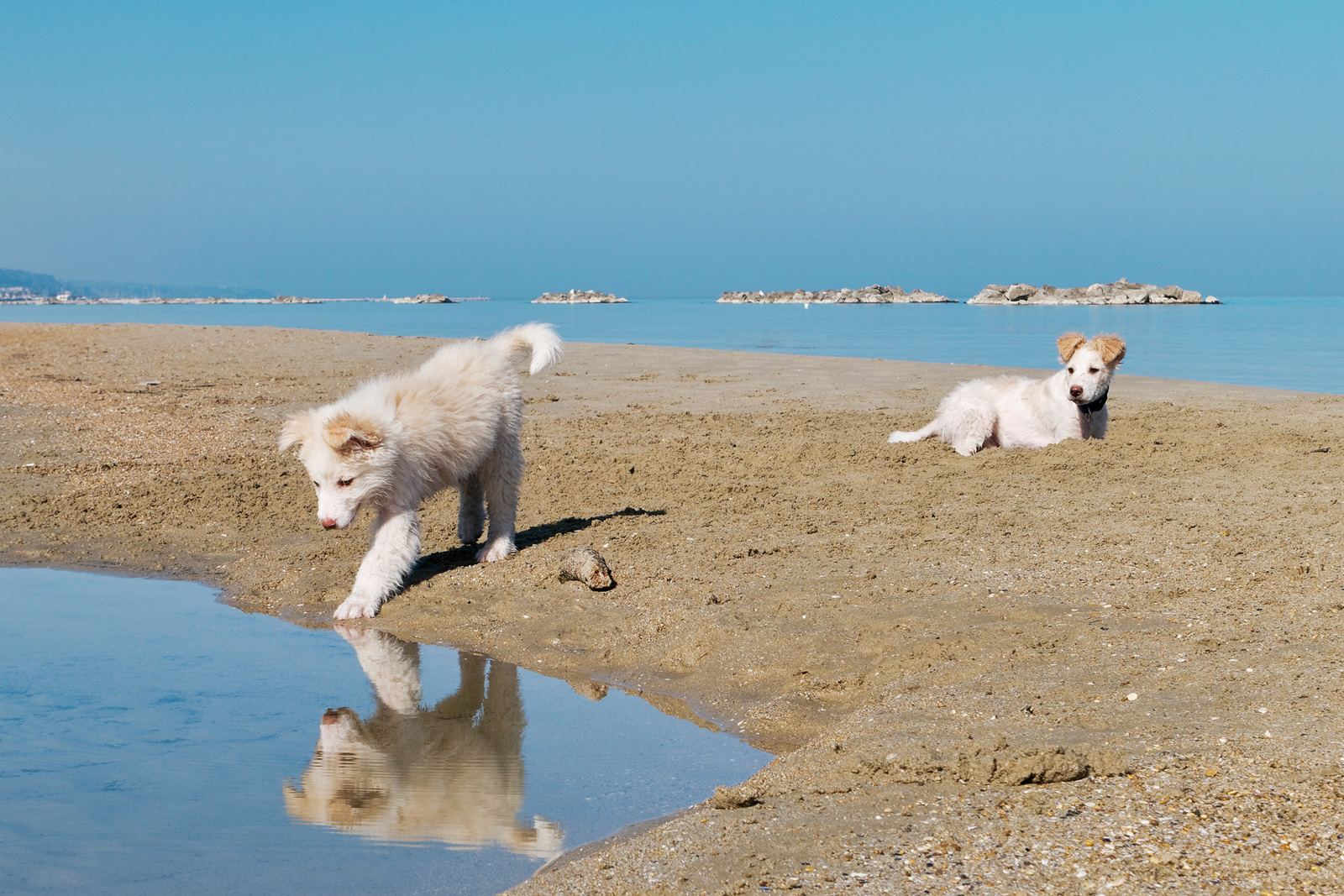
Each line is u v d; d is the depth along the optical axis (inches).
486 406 261.3
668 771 153.9
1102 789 124.0
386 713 179.3
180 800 143.6
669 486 347.6
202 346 896.9
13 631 225.1
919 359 909.2
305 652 213.2
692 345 1167.6
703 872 112.7
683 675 194.5
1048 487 323.3
